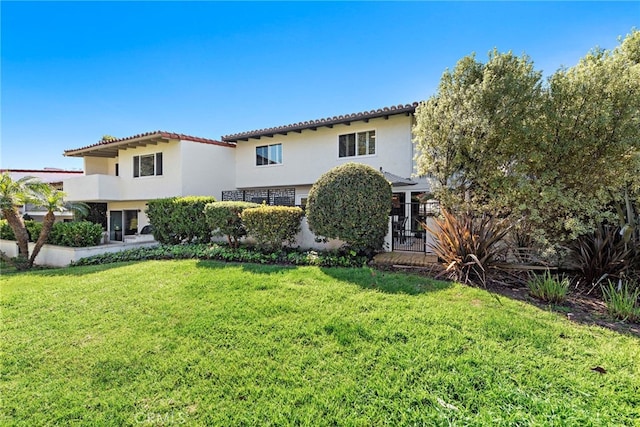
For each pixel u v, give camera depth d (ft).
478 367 11.44
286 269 25.26
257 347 13.26
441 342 13.19
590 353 12.34
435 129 25.41
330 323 15.10
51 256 40.73
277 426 9.08
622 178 20.98
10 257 46.11
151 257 34.30
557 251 22.82
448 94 25.55
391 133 45.96
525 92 22.30
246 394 10.45
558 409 9.30
